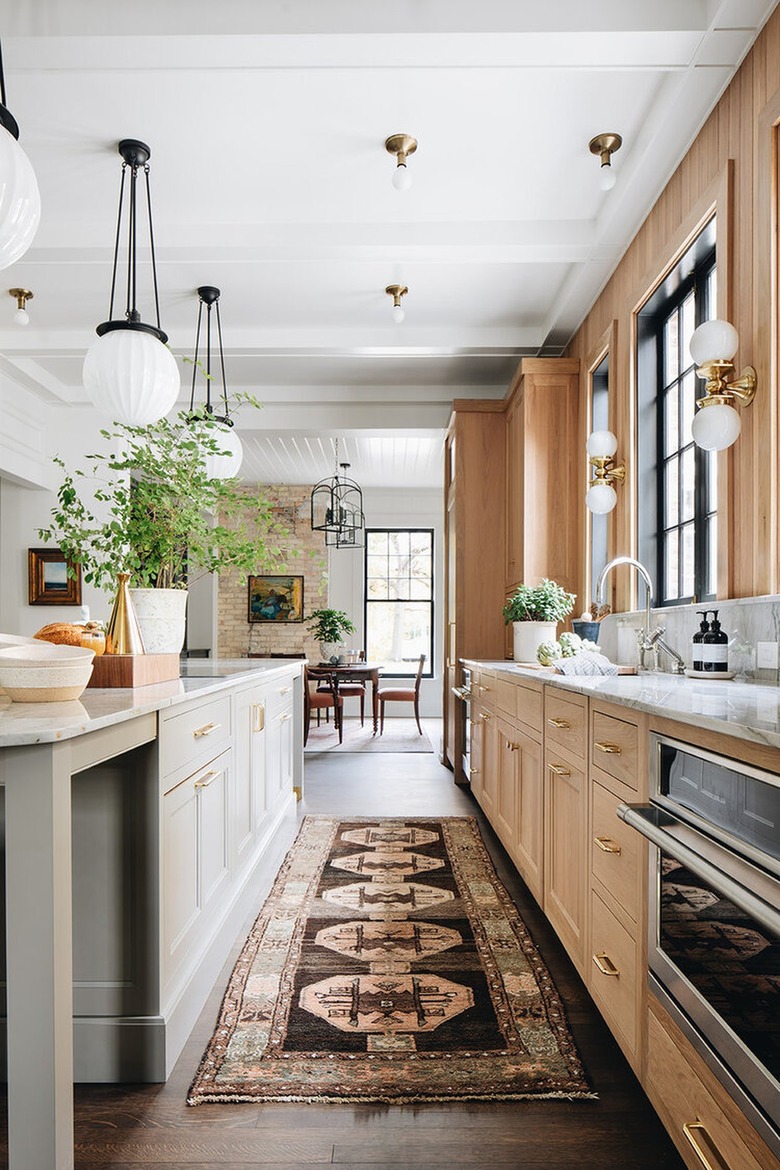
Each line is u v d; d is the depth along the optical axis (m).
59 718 1.28
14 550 5.61
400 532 9.24
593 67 2.20
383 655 9.14
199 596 8.77
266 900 2.80
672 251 2.71
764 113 2.04
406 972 2.19
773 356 2.01
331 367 5.07
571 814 2.04
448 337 4.59
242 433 6.14
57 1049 1.16
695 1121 1.19
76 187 3.03
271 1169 1.39
